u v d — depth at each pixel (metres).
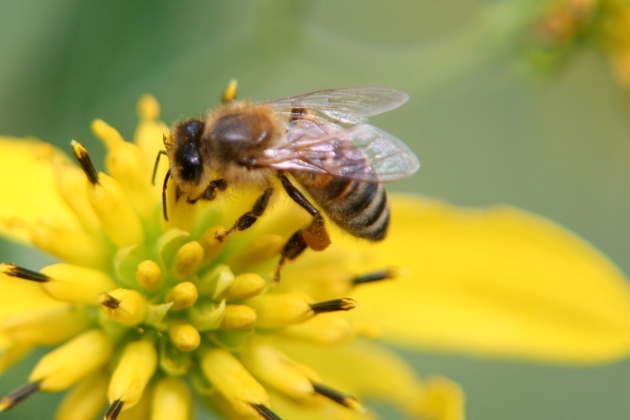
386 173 0.14
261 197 0.14
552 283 0.14
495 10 0.16
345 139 0.14
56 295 0.13
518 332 0.14
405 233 0.14
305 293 0.14
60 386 0.13
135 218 0.13
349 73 0.16
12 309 0.13
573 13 0.16
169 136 0.13
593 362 0.14
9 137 0.15
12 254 0.14
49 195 0.14
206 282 0.13
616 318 0.14
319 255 0.14
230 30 0.16
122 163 0.13
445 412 0.13
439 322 0.14
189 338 0.13
